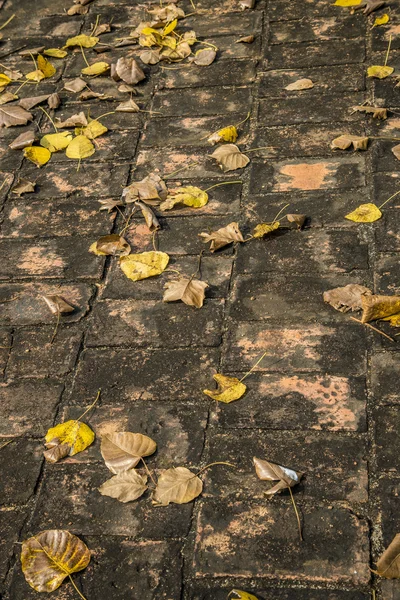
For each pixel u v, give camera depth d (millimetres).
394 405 2447
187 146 3635
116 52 4320
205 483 2336
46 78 4258
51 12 4742
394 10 4215
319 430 2420
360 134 3512
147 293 2971
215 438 2449
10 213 3449
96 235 3268
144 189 3363
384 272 2881
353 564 2096
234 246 3104
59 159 3695
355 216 3100
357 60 3945
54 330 2893
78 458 2461
